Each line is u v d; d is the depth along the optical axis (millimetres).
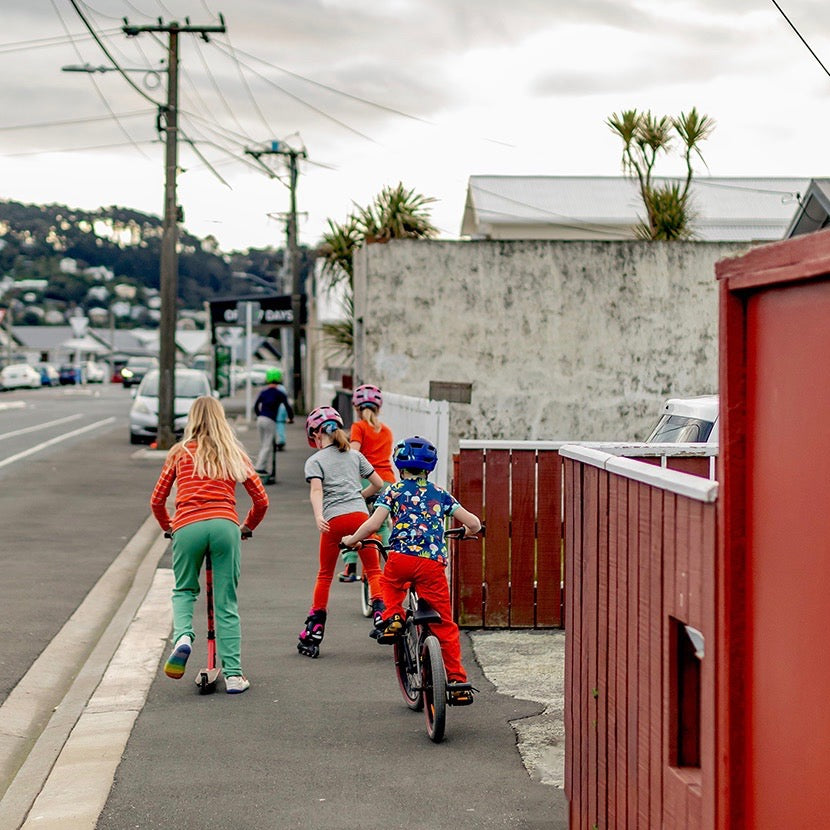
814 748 2465
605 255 17234
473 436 17328
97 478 20734
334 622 9438
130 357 140625
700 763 3201
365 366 17609
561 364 17344
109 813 5223
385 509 6711
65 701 7109
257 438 30438
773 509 2672
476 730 6539
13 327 151625
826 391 2428
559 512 8992
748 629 2816
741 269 2771
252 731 6500
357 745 6262
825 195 13969
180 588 7336
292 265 43469
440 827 5082
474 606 9031
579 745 4625
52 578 11234
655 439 9758
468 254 17266
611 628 4098
